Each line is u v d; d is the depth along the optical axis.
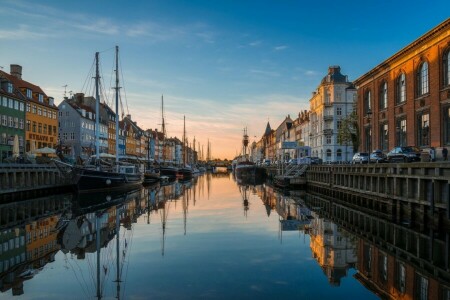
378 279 12.73
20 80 72.81
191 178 104.19
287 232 21.12
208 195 46.84
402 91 44.16
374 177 31.72
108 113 112.69
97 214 29.02
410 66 41.53
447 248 17.41
